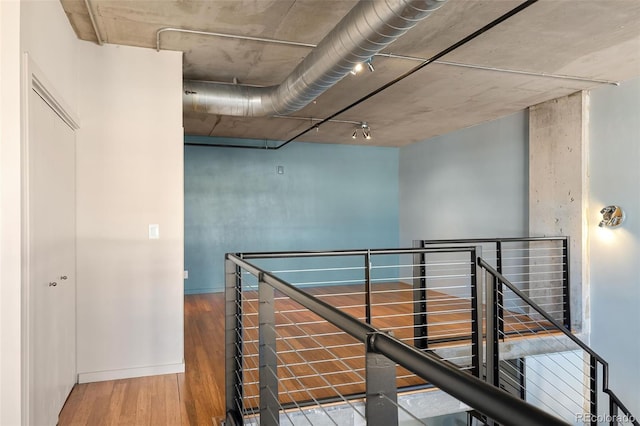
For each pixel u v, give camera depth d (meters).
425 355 0.71
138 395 2.76
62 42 2.56
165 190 3.23
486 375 3.16
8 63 1.81
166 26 2.84
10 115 1.82
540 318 4.60
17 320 1.82
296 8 2.61
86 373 3.00
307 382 2.93
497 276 3.11
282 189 6.95
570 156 4.33
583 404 4.15
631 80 3.86
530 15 2.67
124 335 3.10
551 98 4.48
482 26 2.83
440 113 5.13
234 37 3.01
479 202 5.69
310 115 5.17
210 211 6.56
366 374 0.84
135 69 3.18
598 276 4.12
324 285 7.15
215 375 3.13
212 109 3.62
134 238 3.15
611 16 2.68
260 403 1.66
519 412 0.52
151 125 3.21
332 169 7.26
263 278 1.65
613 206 3.97
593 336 4.17
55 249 2.43
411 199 7.27
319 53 2.61
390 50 3.21
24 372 1.84
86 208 3.05
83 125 3.05
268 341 1.67
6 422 1.79
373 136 6.62
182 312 3.24
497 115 5.24
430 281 6.59
